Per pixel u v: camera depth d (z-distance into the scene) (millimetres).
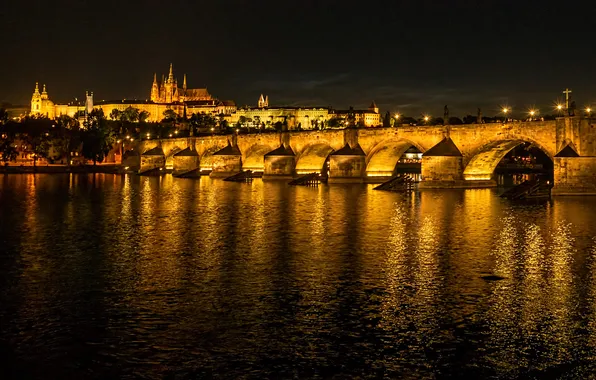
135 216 82875
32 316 36781
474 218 80688
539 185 110750
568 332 34281
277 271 48031
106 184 157125
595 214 84375
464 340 33188
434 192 124125
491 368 29953
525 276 46625
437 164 132375
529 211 88250
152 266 49719
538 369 29859
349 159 155750
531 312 37625
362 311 37781
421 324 35500
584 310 38000
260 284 44000
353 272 47812
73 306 38719
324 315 37000
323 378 28953
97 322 35750
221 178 191375
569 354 31453
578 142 109812
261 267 49406
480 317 36719
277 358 30906
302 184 154875
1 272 47656
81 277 46031
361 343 32750
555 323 35656
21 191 129875
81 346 32344
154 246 58812
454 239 63406
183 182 168500
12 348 32094
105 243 60438
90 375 29156
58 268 49031
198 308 38281
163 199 110562
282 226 72812
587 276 46625
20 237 64188
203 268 49000
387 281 45000
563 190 110438
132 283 44219
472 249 57719
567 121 111062
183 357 31000
